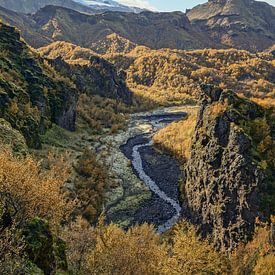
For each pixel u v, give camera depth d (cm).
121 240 2572
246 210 4628
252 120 5434
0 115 6719
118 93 18500
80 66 18350
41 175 2406
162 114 17125
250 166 4756
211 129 5756
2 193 1873
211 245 3488
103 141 11219
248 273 3462
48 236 1927
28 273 1634
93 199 6206
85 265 2486
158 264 2570
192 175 6259
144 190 7694
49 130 9388
